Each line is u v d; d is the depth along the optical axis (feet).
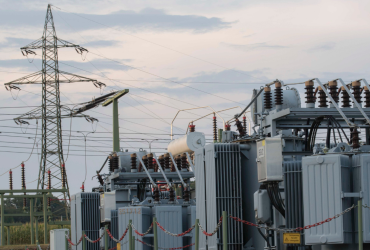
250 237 57.41
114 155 98.22
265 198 51.88
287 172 49.44
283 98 64.03
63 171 223.92
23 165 205.57
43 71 273.54
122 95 250.78
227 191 56.03
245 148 57.77
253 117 66.59
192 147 90.79
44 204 186.19
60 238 108.68
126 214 74.43
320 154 45.65
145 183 93.15
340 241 43.55
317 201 44.80
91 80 272.31
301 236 48.37
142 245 70.64
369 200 43.75
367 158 44.09
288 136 59.98
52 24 275.80
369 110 57.57
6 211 394.73
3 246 174.50
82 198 96.12
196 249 53.78
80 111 273.13
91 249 95.09
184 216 75.05
